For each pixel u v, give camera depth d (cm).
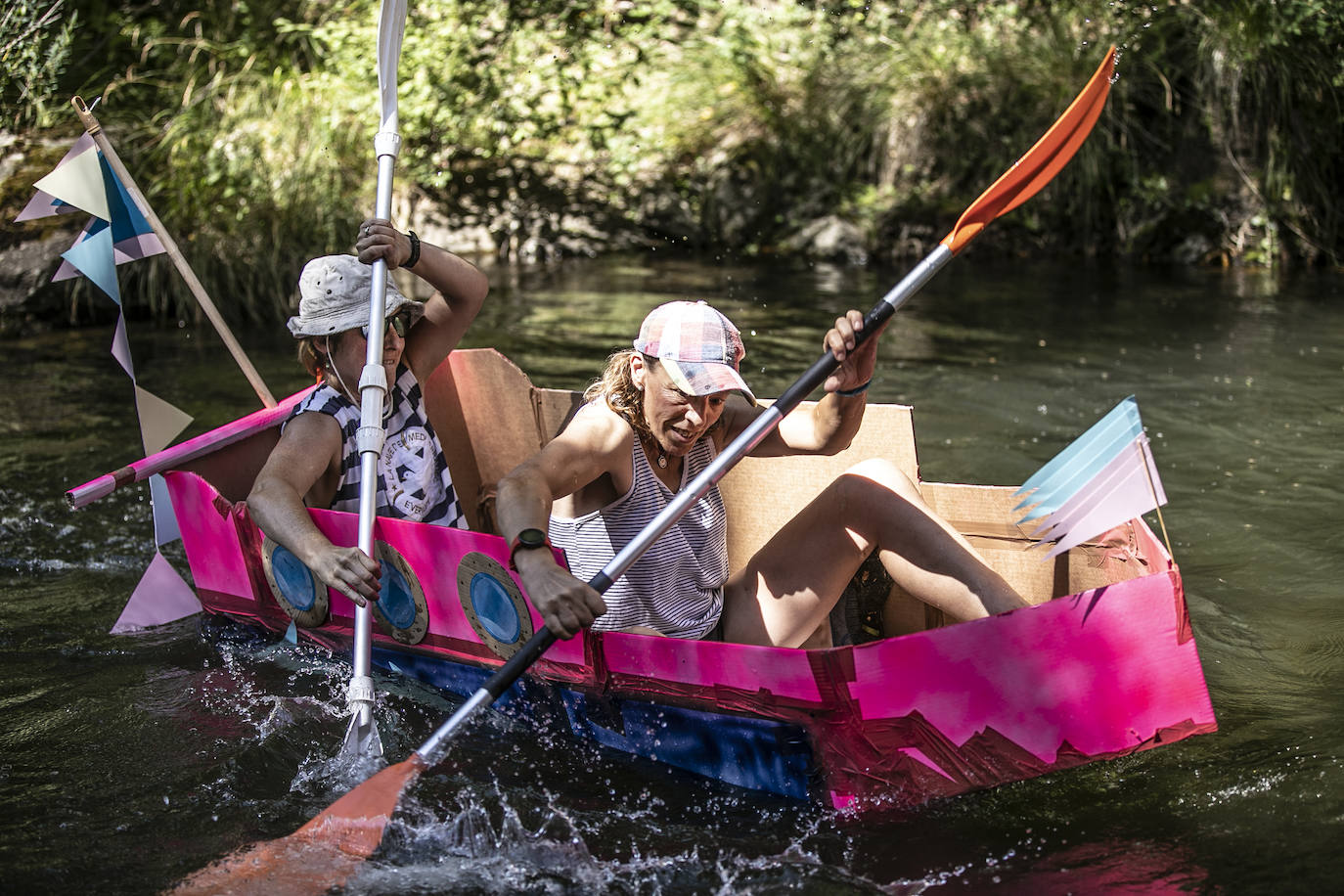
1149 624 261
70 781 270
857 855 239
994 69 981
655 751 276
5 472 479
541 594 254
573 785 267
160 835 249
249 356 665
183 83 876
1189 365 614
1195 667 265
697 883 232
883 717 249
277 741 287
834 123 991
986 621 250
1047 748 257
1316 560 378
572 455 275
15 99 799
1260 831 241
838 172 976
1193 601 352
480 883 233
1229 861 232
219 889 230
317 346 320
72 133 797
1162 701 263
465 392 386
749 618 295
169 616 361
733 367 272
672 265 889
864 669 245
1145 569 290
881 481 290
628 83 995
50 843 246
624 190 970
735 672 256
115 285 376
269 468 305
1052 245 949
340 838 245
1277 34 906
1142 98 960
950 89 982
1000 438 502
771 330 692
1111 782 261
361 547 292
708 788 266
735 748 264
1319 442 490
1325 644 324
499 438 387
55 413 560
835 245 921
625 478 282
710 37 1027
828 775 254
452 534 286
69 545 414
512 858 240
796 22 1034
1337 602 349
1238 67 920
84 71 852
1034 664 254
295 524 291
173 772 274
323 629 327
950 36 1005
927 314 741
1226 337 672
